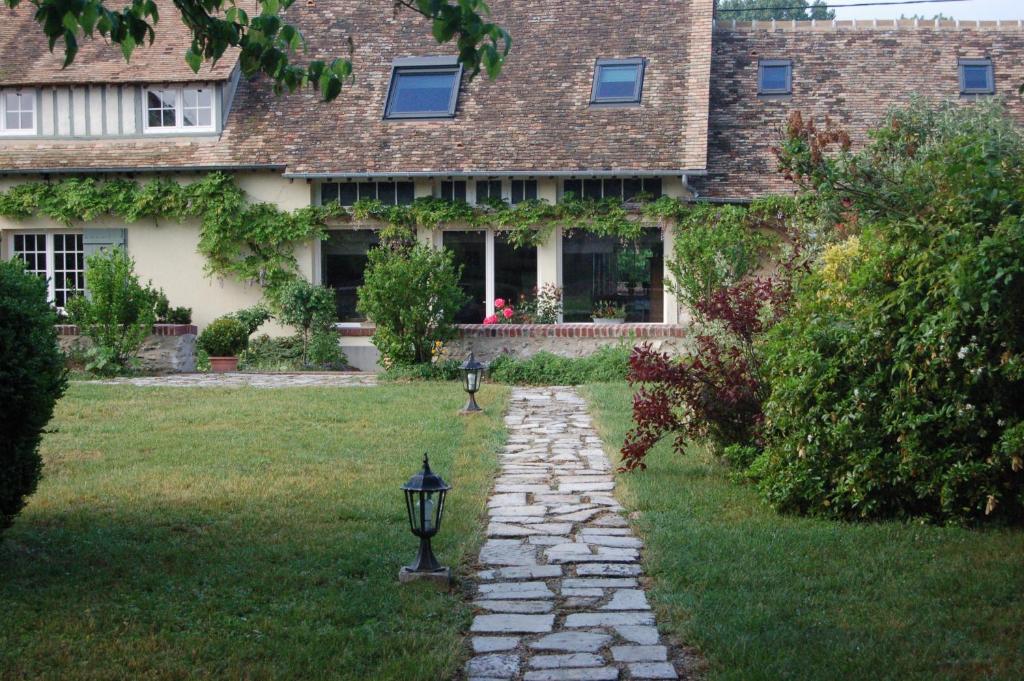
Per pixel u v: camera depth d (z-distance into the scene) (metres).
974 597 5.69
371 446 10.27
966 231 7.11
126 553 6.57
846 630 5.22
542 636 5.29
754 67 21.31
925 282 7.35
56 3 5.14
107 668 4.76
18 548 6.67
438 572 6.11
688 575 6.17
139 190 19.91
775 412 7.84
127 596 5.75
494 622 5.49
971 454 7.14
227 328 18.52
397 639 5.16
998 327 6.98
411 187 19.47
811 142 11.41
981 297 6.71
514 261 19.73
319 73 6.33
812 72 20.98
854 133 19.44
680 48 20.45
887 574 6.11
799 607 5.59
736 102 20.52
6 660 4.82
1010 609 5.47
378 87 20.58
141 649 4.99
